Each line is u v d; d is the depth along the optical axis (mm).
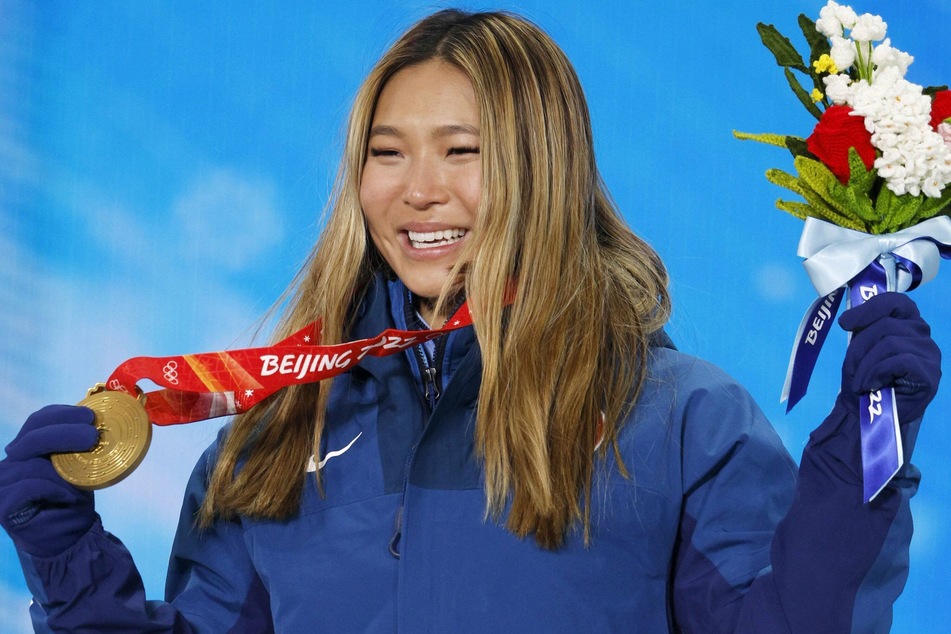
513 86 6691
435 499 6602
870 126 5848
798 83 6363
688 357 6930
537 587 6379
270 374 6738
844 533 5715
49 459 6336
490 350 6574
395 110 6797
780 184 6102
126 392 6668
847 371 5703
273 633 7391
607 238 7156
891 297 5703
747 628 5988
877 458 5547
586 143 6914
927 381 5508
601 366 6699
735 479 6508
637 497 6504
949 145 5926
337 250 7238
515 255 6762
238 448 7219
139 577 6762
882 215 5984
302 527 6941
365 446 6973
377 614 6598
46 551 6402
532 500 6387
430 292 6887
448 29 6906
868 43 6160
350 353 6766
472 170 6695
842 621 5746
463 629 6383
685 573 6578
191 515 7469
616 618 6414
